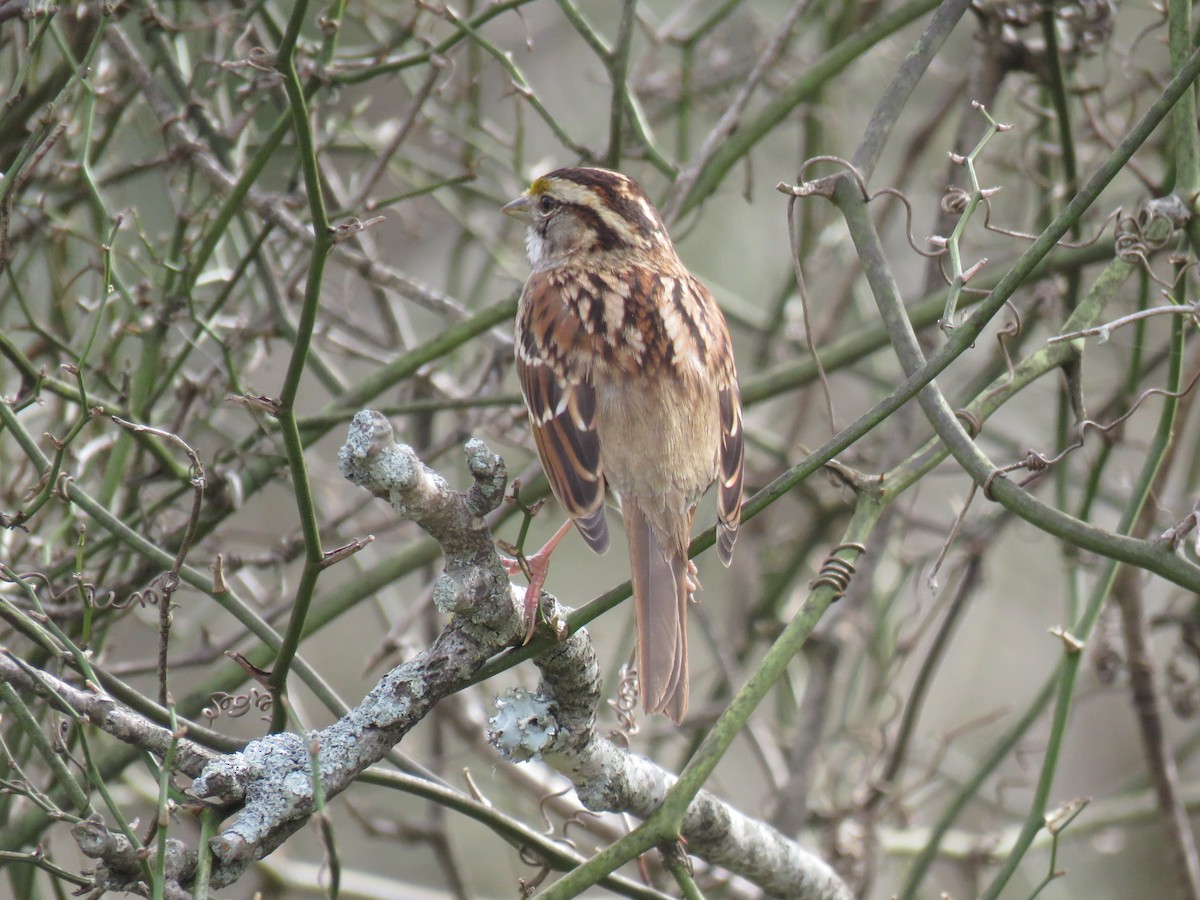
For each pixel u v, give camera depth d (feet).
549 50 52.65
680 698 22.61
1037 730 50.21
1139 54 45.73
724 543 25.30
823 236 43.96
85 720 18.08
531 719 20.61
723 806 23.50
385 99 49.52
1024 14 31.48
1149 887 46.70
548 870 23.20
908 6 31.45
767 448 42.65
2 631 28.53
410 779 22.35
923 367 20.07
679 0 53.93
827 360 31.60
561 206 29.99
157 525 30.14
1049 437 48.75
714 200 51.90
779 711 41.83
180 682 42.88
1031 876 46.24
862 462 41.75
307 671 23.29
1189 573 19.39
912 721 35.83
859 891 34.96
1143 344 31.22
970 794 33.73
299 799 18.58
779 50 32.71
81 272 30.22
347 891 39.19
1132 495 24.30
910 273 50.44
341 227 19.21
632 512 25.38
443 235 52.80
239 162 32.81
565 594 50.80
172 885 17.74
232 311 35.17
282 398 18.97
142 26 31.19
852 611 37.29
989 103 34.09
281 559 32.12
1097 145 37.17
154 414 32.48
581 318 27.20
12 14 25.91
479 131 41.47
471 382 40.32
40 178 32.24
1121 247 23.81
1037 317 36.55
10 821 28.45
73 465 31.60
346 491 43.04
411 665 19.36
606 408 26.16
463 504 17.97
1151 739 33.32
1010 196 43.86
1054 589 51.78
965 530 38.93
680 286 28.68
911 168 40.93
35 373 26.81
